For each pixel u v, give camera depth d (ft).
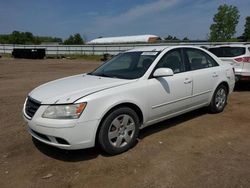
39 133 13.08
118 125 13.76
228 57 29.96
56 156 13.97
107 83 14.38
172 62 16.96
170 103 16.30
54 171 12.53
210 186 10.98
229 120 19.17
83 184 11.43
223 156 13.56
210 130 17.21
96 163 13.09
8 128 18.28
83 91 13.28
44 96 13.41
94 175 12.08
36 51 122.01
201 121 18.95
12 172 12.57
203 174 11.88
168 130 17.26
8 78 46.52
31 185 11.50
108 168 12.60
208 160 13.15
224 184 11.09
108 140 13.41
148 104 15.02
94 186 11.27
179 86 16.67
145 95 14.79
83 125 12.53
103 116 13.09
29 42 311.68
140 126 15.17
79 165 12.98
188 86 17.33
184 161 13.09
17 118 20.54
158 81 15.52
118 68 16.98
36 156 14.03
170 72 14.90
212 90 19.62
